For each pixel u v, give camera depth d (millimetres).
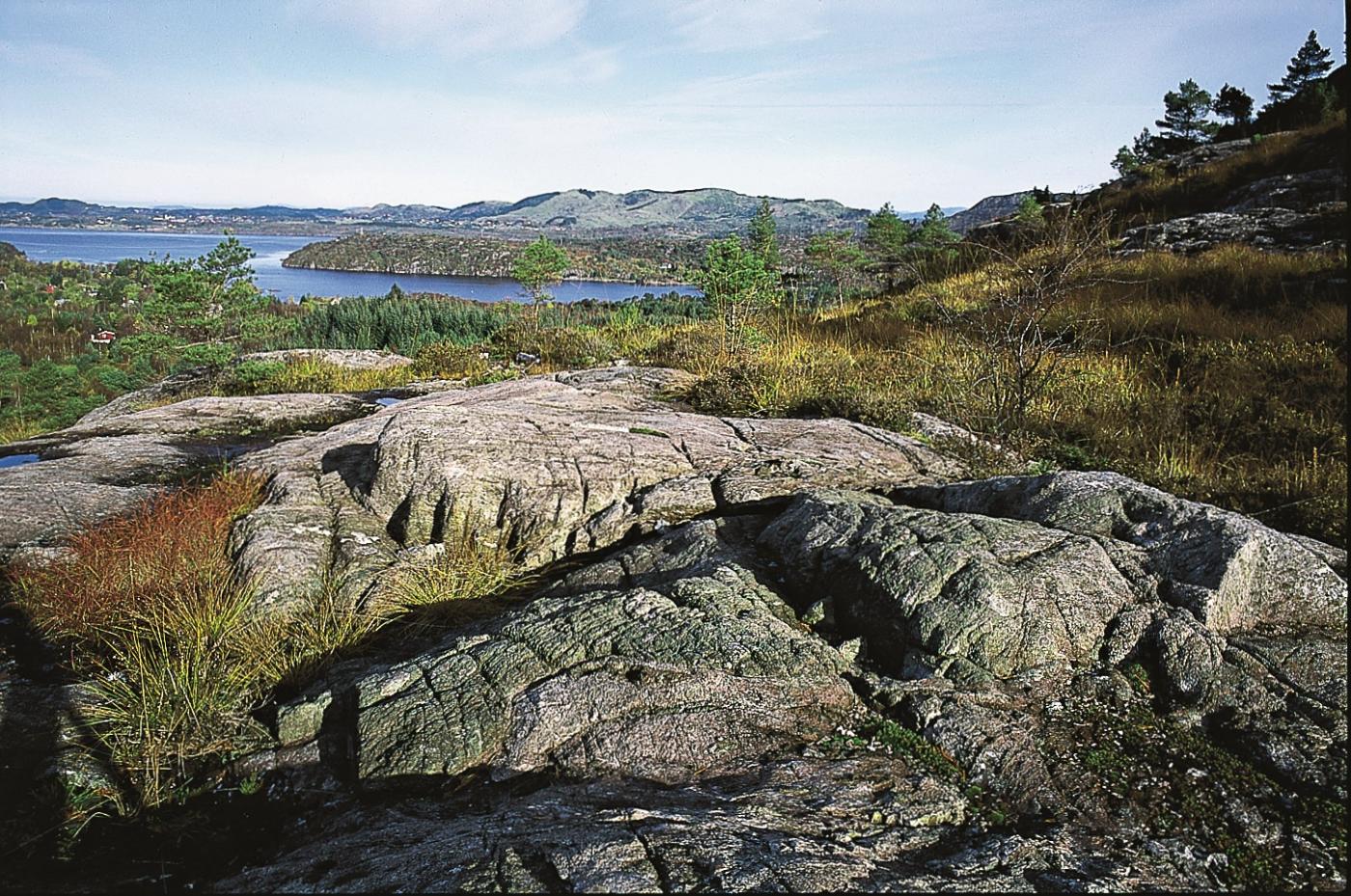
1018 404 8258
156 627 4691
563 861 2359
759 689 3594
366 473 6602
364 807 3268
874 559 4188
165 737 3908
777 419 8375
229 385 14141
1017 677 3645
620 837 2486
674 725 3391
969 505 5215
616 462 6387
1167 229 18938
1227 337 11031
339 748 3699
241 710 4152
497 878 2311
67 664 4715
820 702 3598
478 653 3846
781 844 2508
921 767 3205
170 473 7754
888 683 3684
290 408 10641
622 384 10555
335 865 2629
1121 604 3875
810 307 20594
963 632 3713
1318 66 35219
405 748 3408
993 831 2850
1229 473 6797
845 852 2521
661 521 5871
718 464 6562
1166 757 3197
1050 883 2473
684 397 9977
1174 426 8008
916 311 16375
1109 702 3512
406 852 2574
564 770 3246
